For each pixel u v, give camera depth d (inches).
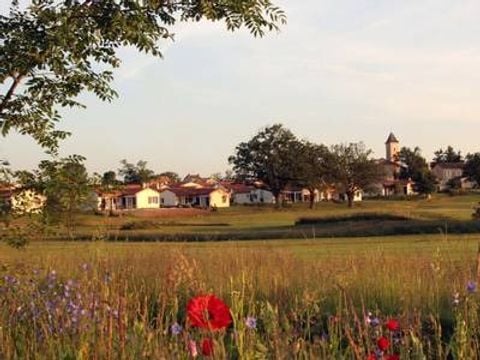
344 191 4143.7
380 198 4790.8
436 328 184.2
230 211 3772.1
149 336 147.1
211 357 116.8
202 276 337.7
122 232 1873.8
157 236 1610.5
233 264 441.4
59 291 243.1
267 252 527.5
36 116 327.3
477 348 150.6
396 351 181.0
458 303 161.9
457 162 6855.3
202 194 5064.0
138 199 4458.7
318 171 4035.4
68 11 306.7
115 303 179.8
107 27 309.9
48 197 316.5
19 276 263.1
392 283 374.6
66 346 162.7
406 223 1720.0
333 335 160.9
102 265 253.9
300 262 472.1
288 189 5295.3
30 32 308.8
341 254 694.5
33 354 182.4
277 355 137.5
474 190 5196.9
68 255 328.5
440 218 1984.5
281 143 4035.4
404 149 5738.2
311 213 3444.9
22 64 311.3
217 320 108.5
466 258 410.3
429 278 343.9
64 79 327.9
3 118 324.5
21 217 316.2
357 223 1913.1
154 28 314.0
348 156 4097.0
